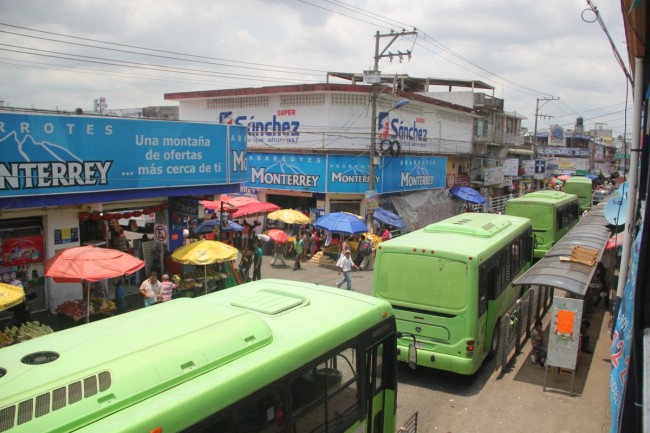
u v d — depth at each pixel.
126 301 14.62
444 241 10.64
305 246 23.05
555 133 81.81
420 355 9.87
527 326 12.55
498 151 48.12
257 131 29.67
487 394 9.47
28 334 10.09
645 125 7.68
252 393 4.18
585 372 10.46
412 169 30.19
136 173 13.90
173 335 4.36
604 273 15.57
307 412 4.84
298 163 27.09
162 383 3.77
